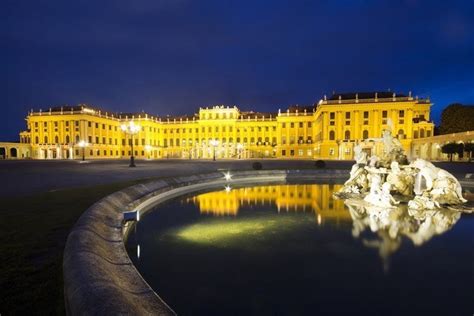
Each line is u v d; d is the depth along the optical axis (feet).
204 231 33.45
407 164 67.51
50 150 310.65
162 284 19.89
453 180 51.52
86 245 19.19
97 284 13.41
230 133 352.28
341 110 257.14
